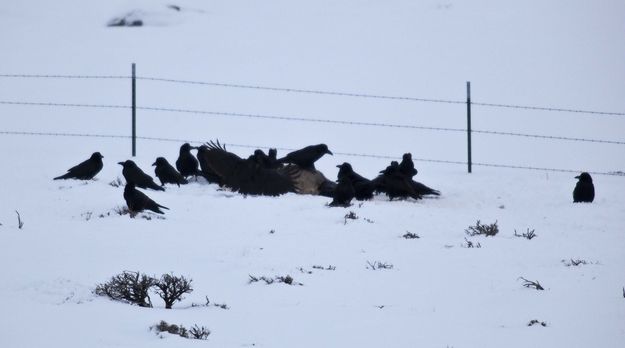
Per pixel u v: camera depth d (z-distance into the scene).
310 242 60.47
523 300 46.59
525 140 132.25
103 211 67.38
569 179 90.56
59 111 144.75
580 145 129.38
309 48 192.50
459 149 127.12
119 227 61.84
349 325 41.12
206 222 65.25
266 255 56.50
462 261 56.09
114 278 44.62
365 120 145.25
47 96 154.75
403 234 63.97
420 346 37.81
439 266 54.72
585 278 51.38
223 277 50.69
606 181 91.50
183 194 75.38
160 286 43.28
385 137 134.38
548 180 89.44
